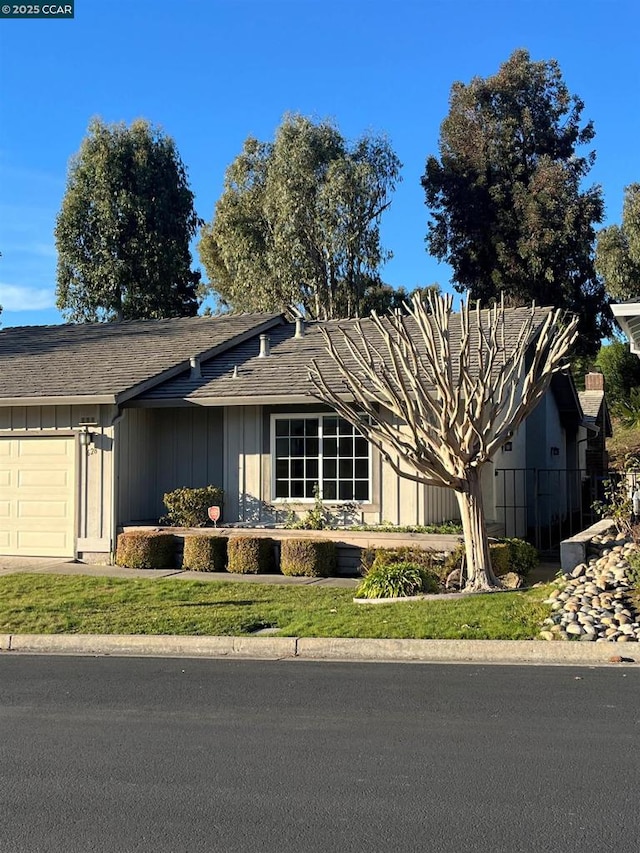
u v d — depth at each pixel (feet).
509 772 17.43
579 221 123.03
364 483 50.47
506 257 125.39
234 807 15.83
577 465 80.23
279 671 27.30
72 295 134.10
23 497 53.36
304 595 39.04
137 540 48.80
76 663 29.09
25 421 53.42
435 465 37.78
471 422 36.68
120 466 52.11
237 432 53.42
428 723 21.04
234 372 54.85
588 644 28.27
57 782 17.29
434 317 38.58
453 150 134.00
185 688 25.14
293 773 17.60
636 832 14.47
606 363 125.59
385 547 45.06
